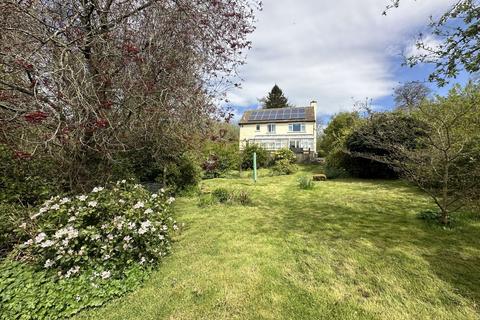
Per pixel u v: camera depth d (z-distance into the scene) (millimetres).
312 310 2158
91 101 3072
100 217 3150
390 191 7059
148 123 3969
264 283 2600
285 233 4047
